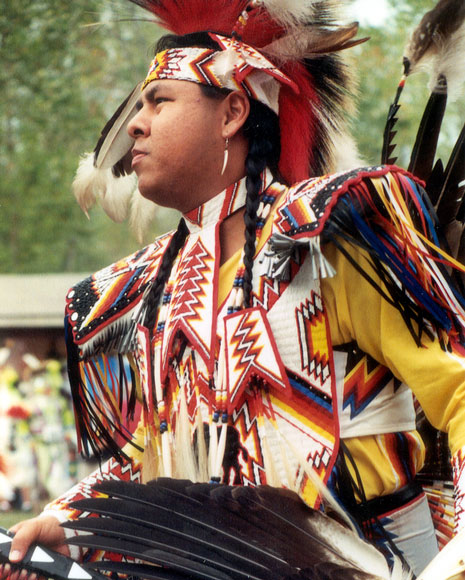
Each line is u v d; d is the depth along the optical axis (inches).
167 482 73.6
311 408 77.5
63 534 85.3
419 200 79.8
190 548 71.2
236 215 85.0
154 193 85.8
